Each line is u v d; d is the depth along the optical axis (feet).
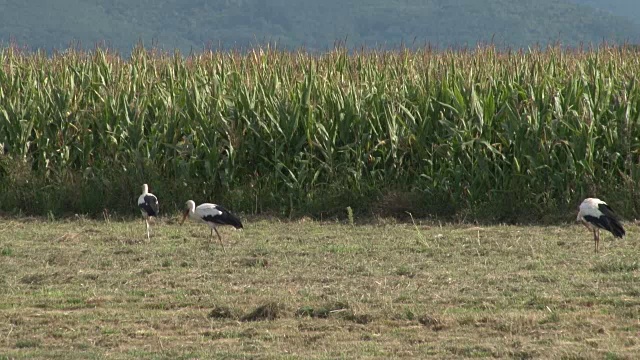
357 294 162.50
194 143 266.36
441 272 179.73
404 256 196.85
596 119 254.27
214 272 182.80
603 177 249.34
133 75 289.74
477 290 164.45
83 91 280.92
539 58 290.15
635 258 190.08
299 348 133.49
